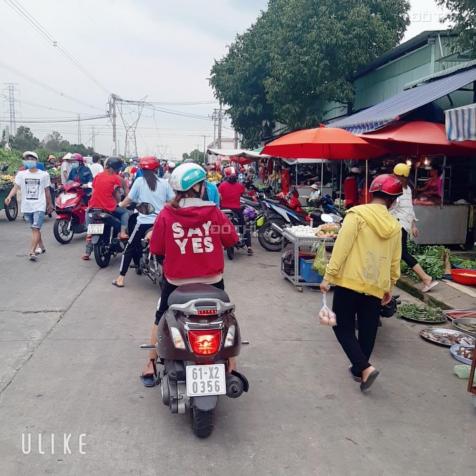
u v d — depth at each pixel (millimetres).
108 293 6672
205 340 3172
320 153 9984
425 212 9469
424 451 3230
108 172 8133
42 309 5930
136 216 7758
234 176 9359
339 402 3865
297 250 7020
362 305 4148
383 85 16562
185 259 3682
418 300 6863
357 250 3975
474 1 9062
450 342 5098
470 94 11148
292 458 3113
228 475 2930
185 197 3707
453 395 4031
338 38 16094
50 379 4102
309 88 17531
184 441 3270
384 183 3992
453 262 8070
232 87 24031
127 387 4000
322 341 5145
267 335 5285
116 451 3135
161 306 3889
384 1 17156
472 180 11188
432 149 9805
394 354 4863
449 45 11758
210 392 3152
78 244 10188
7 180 13430
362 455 3168
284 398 3910
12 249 9570
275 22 21453
